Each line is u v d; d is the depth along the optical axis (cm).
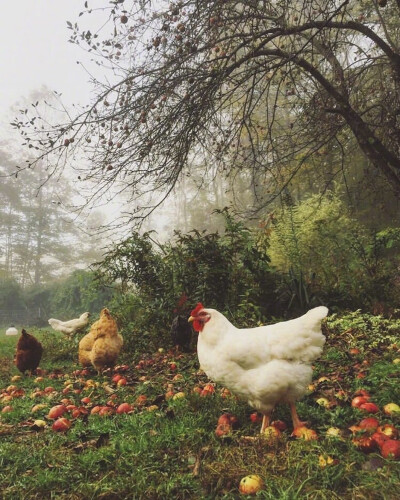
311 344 145
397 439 132
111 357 307
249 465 123
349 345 301
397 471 113
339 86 354
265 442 136
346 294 415
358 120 331
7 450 153
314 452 128
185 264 399
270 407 149
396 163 335
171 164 316
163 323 403
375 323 326
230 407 178
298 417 160
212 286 390
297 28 287
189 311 388
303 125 370
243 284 399
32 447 156
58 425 175
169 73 287
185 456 136
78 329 461
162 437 152
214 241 403
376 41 314
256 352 145
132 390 242
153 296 418
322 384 205
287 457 123
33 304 1566
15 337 710
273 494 110
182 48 283
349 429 142
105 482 125
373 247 475
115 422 175
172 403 190
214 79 297
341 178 743
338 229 572
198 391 203
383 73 403
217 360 151
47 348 439
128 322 428
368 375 219
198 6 271
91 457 140
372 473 115
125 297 441
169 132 304
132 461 133
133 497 116
